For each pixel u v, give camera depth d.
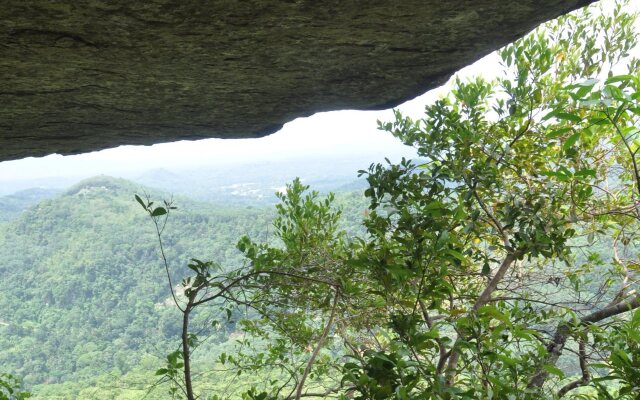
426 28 1.99
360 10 1.83
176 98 2.52
